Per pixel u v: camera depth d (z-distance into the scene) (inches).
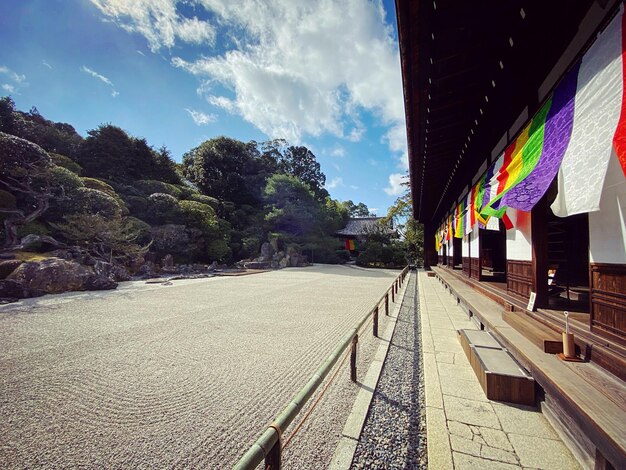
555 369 80.0
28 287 346.0
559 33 91.6
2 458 83.7
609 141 62.2
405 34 104.3
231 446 89.9
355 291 443.2
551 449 79.7
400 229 1182.9
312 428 99.3
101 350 176.1
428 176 316.8
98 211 585.0
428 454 78.0
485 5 92.5
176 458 84.4
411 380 136.0
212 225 879.1
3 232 496.7
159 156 1130.0
